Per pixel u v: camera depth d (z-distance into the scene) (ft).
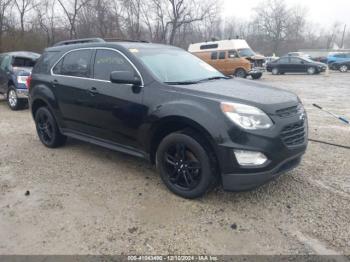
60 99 18.17
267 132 11.84
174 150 13.61
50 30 111.75
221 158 12.00
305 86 59.26
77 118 17.49
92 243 10.80
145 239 10.95
